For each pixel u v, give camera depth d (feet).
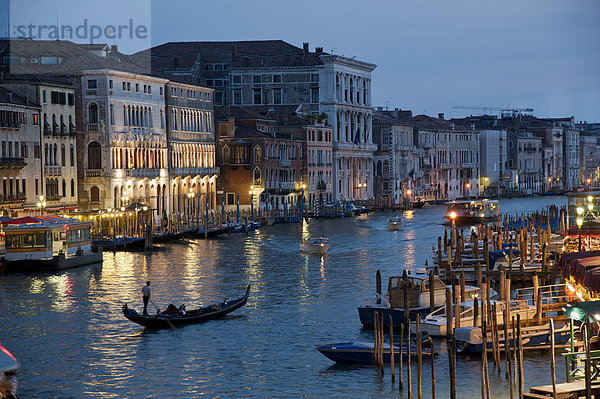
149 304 201.98
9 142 317.42
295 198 505.25
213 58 565.53
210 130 457.68
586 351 114.11
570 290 160.76
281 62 556.51
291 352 157.89
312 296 209.97
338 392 136.46
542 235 267.18
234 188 462.19
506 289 152.15
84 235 273.95
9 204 311.06
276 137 490.08
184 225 374.63
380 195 612.70
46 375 147.64
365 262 273.54
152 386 141.69
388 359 149.07
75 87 368.07
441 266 234.17
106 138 368.68
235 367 150.00
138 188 390.83
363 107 594.65
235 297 210.18
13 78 336.49
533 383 137.39
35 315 189.98
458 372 143.33
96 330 176.14
